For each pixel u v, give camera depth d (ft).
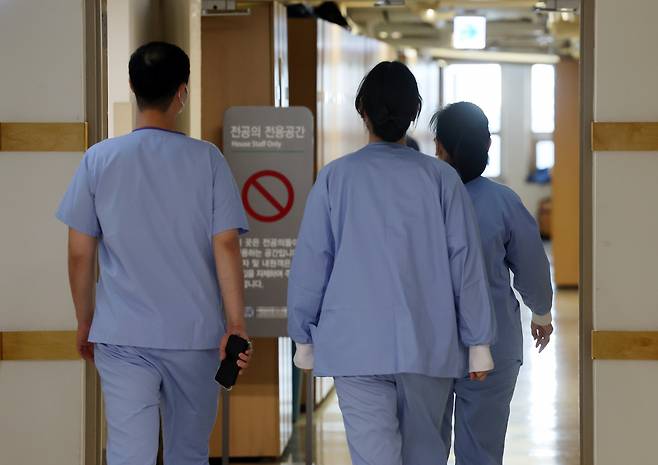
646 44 33.76
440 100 150.20
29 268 35.22
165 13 47.47
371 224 28.30
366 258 28.25
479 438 34.55
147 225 29.40
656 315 33.94
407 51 113.19
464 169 34.37
